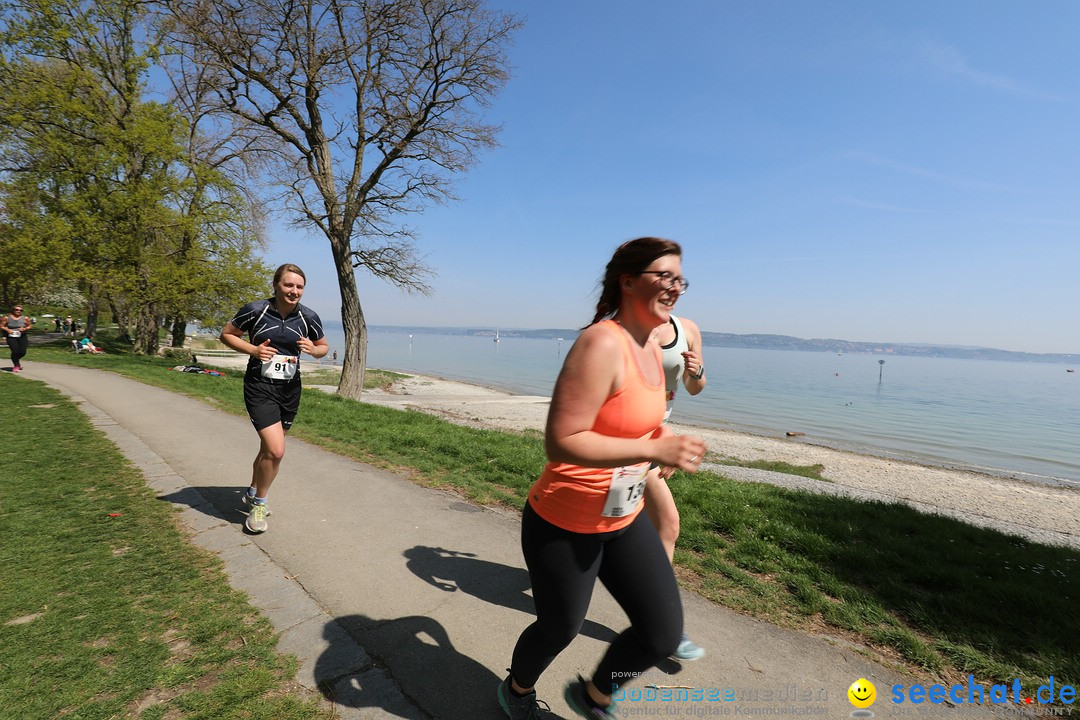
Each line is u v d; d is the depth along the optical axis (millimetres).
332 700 2105
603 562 1739
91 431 6852
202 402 9938
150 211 21469
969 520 9219
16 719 1886
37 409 8203
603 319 1751
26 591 2811
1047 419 33344
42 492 4422
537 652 1788
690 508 4910
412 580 3197
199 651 2369
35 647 2326
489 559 3578
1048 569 4012
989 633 2828
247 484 4992
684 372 2592
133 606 2723
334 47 14781
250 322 3639
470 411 22016
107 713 1951
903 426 27719
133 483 4789
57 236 20156
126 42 22859
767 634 2777
